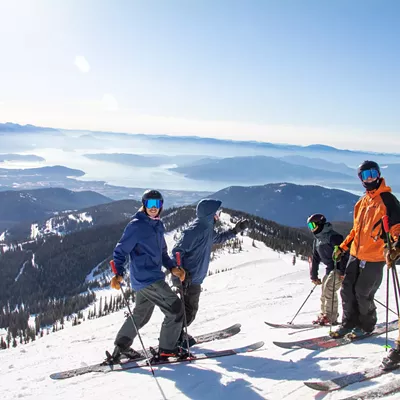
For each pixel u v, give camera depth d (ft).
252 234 266.57
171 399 12.31
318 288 40.60
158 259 15.53
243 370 14.46
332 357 14.88
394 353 12.82
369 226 15.64
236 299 38.65
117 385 13.75
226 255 198.39
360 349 15.39
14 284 423.64
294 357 15.39
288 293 38.83
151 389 13.15
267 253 206.39
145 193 15.14
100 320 41.39
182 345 17.39
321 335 18.20
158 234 15.43
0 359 24.07
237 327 21.39
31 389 14.71
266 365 14.79
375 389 11.33
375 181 15.42
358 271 16.55
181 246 16.78
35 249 509.35
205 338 19.94
